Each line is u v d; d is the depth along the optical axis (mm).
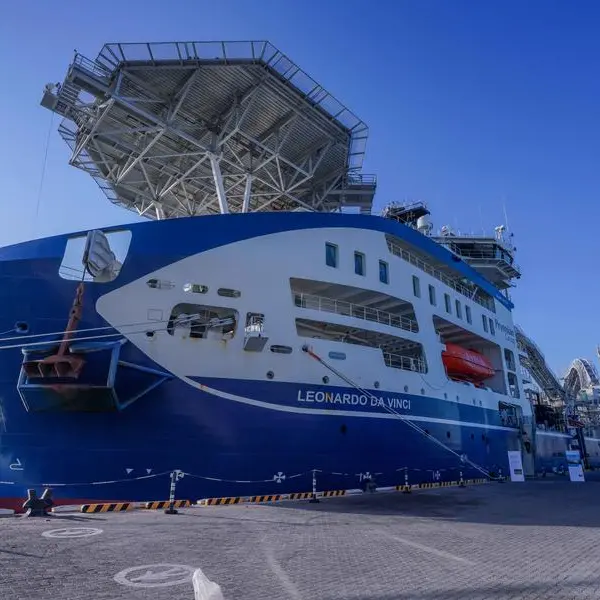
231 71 22094
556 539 9750
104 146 25422
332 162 28594
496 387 33219
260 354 17203
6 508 14094
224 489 15656
